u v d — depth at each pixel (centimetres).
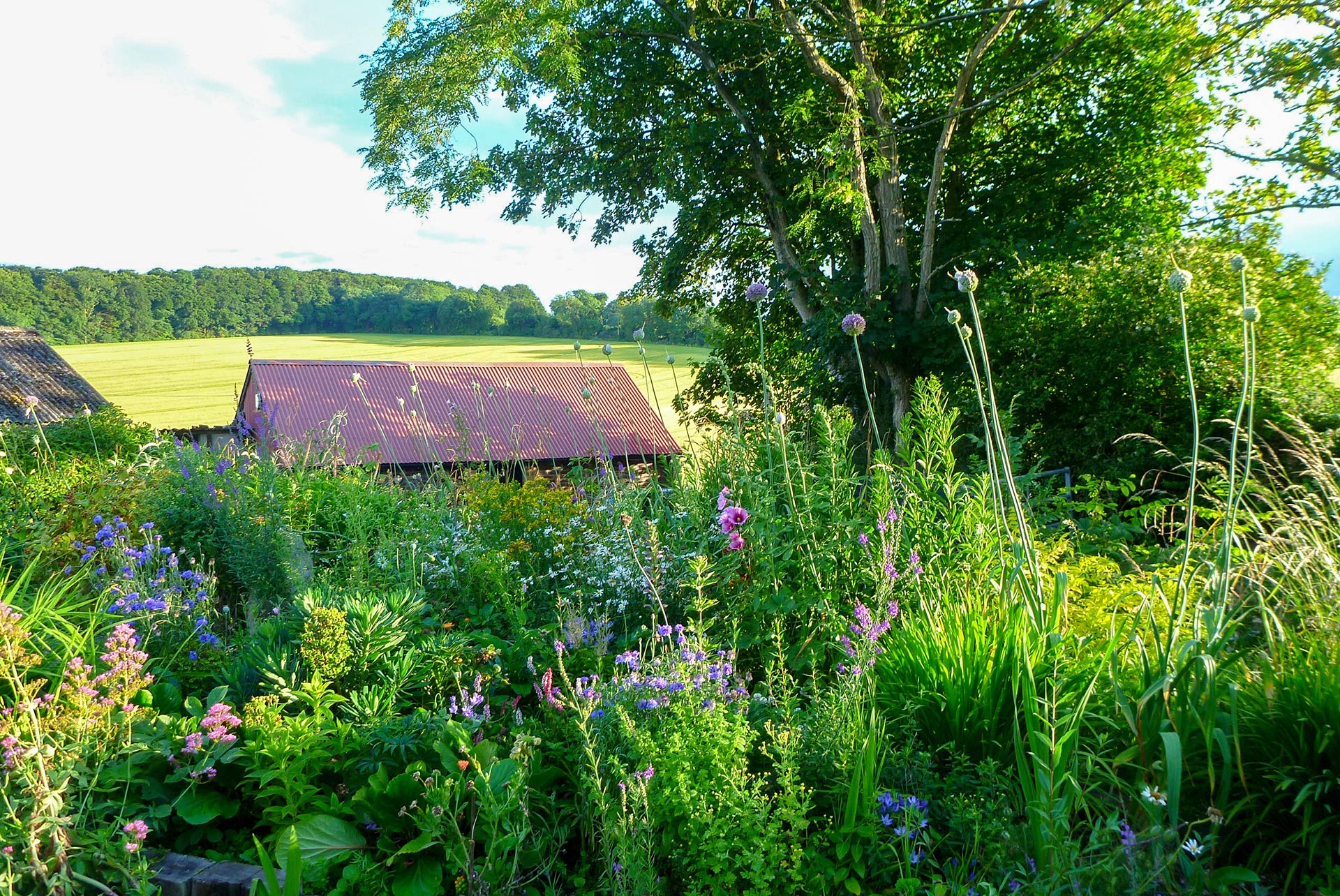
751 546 473
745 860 271
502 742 354
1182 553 488
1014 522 522
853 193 1443
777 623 428
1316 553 357
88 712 313
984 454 874
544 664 407
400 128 1647
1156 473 1038
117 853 288
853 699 319
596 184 1900
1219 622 306
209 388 6612
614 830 276
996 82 1670
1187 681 296
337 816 324
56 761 296
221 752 328
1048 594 359
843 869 282
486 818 297
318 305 10925
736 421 611
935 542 436
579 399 2475
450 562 578
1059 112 1708
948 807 304
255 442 893
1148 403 1147
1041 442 1207
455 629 484
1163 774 296
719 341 2303
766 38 1681
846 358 1602
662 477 732
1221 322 1080
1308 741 292
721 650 412
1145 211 1560
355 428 2097
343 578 589
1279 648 319
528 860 306
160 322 10275
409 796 312
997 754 327
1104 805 307
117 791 322
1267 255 1158
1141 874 256
